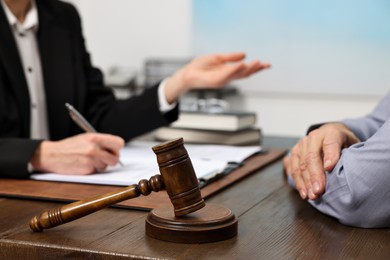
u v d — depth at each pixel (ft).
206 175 3.36
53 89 5.13
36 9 5.18
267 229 2.45
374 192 2.42
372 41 8.85
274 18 9.38
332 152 2.73
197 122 5.40
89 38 10.73
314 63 9.24
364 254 2.13
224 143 5.15
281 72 9.46
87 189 3.17
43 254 2.22
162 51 10.28
